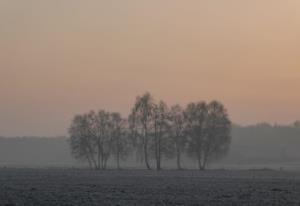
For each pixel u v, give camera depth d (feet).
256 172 640.99
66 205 240.12
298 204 248.32
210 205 243.60
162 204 244.22
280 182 417.69
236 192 313.94
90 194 294.66
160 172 624.59
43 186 356.38
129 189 333.62
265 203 252.01
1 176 492.13
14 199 265.13
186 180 440.86
